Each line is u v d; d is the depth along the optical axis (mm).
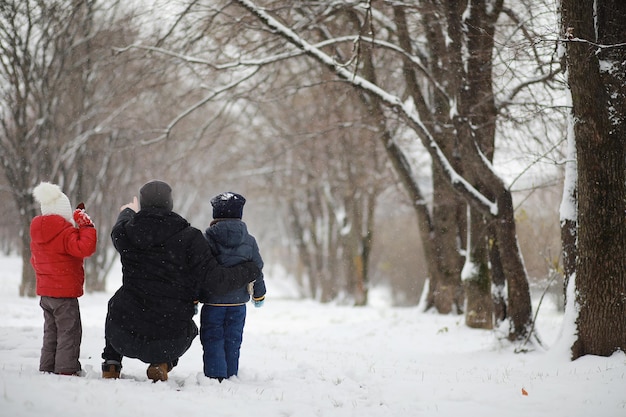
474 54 16703
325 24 22188
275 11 18641
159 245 7973
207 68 20984
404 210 55781
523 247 27203
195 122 40094
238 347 9172
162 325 7887
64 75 30250
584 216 12273
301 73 23953
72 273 8352
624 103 12000
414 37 22750
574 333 12523
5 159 32625
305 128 37938
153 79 25250
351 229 44062
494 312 17484
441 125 22094
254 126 43312
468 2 16938
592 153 12016
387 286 70438
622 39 12203
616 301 12102
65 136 32094
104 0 26438
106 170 38906
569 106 13469
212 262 8180
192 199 51719
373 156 38125
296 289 72000
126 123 32812
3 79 30156
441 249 27859
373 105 21656
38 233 8234
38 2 23969
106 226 46062
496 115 17766
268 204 58469
